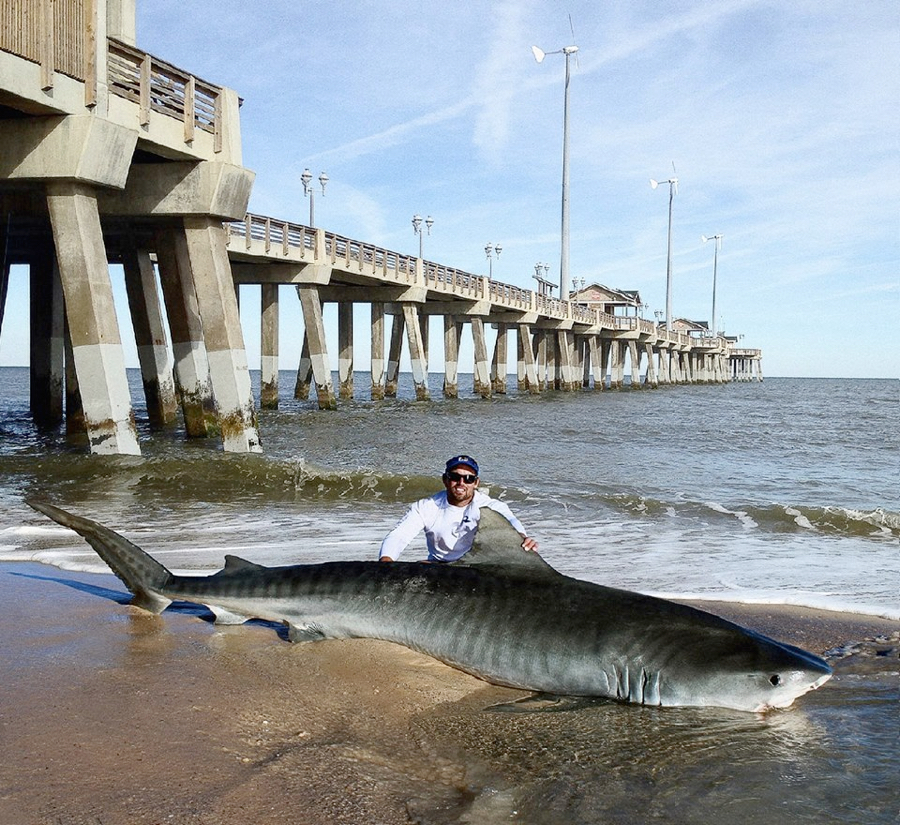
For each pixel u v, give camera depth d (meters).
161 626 5.68
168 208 19.44
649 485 17.00
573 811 3.28
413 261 42.75
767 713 4.20
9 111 15.67
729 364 153.50
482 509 4.95
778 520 11.62
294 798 3.31
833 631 5.85
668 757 3.74
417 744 3.89
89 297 16.33
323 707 4.29
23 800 3.21
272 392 37.38
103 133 15.86
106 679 4.61
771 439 30.05
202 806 3.20
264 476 15.20
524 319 56.62
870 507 14.74
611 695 4.40
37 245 28.56
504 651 4.58
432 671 4.80
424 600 4.91
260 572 5.52
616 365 82.81
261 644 5.25
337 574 5.24
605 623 4.52
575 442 26.78
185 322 24.50
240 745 3.79
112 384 16.61
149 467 15.65
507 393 63.38
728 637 4.39
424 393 45.12
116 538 6.04
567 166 60.34
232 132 19.98
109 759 3.59
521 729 4.05
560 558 9.04
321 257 34.28
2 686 4.47
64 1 15.10
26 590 6.79
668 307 88.94
